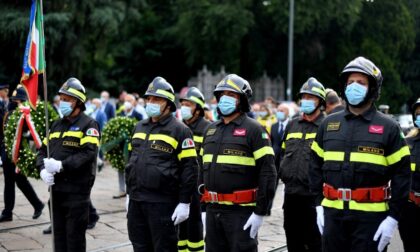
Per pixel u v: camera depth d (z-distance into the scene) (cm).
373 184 457
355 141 464
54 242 628
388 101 3556
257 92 3612
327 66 3594
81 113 650
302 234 656
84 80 2936
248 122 537
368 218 455
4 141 892
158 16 3688
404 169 457
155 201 561
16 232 838
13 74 2406
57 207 638
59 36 2256
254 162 531
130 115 1373
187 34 3297
